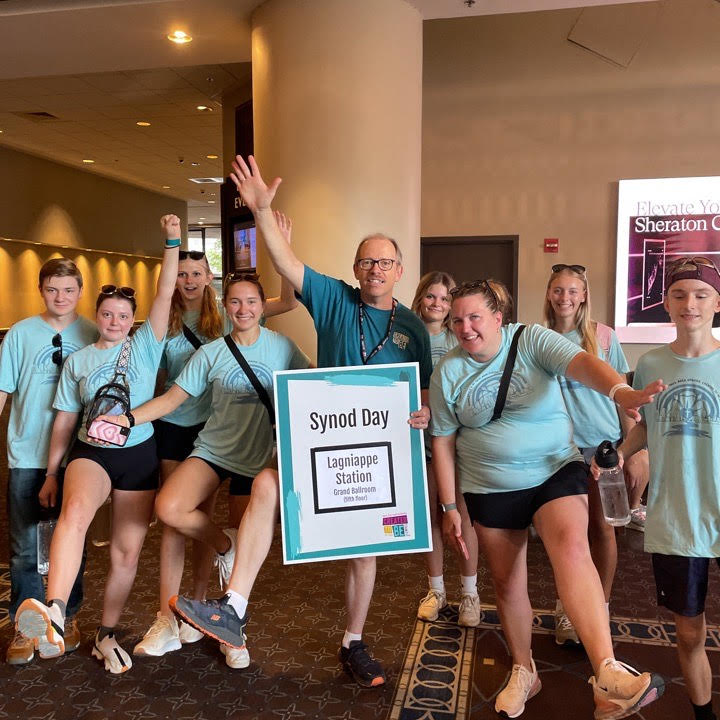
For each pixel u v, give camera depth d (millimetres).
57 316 2938
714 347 2129
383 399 2533
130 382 2785
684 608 2145
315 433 2508
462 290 2303
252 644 3027
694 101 7277
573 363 2186
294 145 5355
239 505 2877
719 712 2430
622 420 2873
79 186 16297
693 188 7289
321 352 2762
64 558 2492
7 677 2746
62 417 2855
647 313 7488
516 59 7605
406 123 5496
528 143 7668
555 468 2352
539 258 7727
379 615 3311
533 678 2543
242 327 2750
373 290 2598
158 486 2922
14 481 2930
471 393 2340
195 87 9648
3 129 12266
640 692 1795
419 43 5621
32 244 15102
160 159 15039
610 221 7551
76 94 10016
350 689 2666
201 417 3146
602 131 7496
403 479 2545
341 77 5242
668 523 2143
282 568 3900
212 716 2490
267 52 5457
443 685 2686
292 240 5430
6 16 5719
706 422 2086
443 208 7910
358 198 5320
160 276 2770
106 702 2574
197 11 5645
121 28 5965
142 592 3584
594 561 2846
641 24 7273
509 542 2426
